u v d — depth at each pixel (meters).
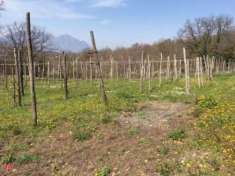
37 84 37.22
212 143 10.48
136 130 12.88
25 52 50.34
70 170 10.15
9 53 48.88
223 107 14.16
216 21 85.19
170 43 86.88
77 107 17.89
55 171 10.20
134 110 16.73
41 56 61.78
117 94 22.50
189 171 8.95
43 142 12.41
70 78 46.72
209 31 85.25
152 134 12.32
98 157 10.70
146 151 10.66
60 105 19.03
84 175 9.79
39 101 22.09
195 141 10.91
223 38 85.44
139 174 9.30
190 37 86.25
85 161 10.58
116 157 10.57
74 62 45.31
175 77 37.00
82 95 24.47
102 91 18.50
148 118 14.93
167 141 11.30
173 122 13.70
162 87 29.05
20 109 18.88
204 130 11.77
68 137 12.60
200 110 14.53
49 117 15.75
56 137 12.74
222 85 29.12
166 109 17.09
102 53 74.75
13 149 11.88
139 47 82.06
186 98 20.42
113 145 11.51
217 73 57.53
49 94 26.30
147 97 21.28
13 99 21.59
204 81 33.69
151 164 9.73
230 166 8.95
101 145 11.61
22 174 10.16
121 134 12.52
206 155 9.75
